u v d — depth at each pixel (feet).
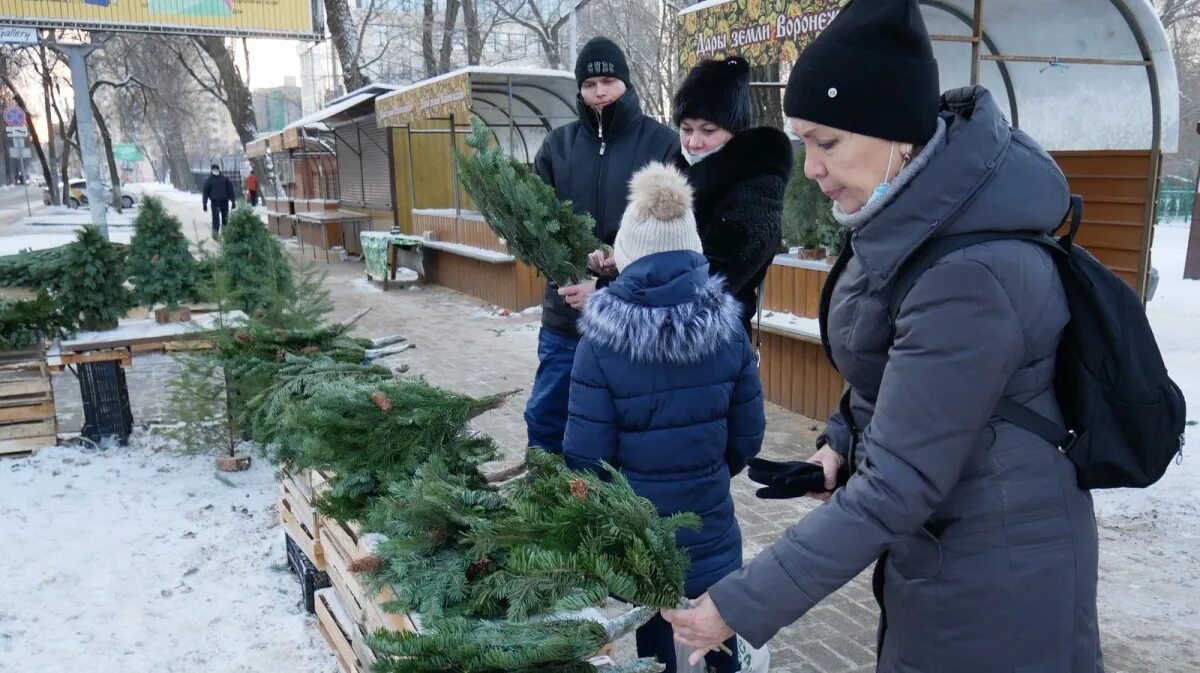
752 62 19.36
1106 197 22.34
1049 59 19.31
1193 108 104.01
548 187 9.79
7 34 40.93
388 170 51.24
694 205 9.48
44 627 11.56
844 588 12.41
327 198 67.51
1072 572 4.84
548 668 5.63
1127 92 21.12
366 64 71.46
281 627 11.56
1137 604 11.80
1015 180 4.66
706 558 8.16
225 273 17.98
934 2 19.94
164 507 15.58
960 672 4.96
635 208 7.88
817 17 17.15
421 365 27.14
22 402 18.03
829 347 5.74
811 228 21.36
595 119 11.47
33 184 262.06
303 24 48.34
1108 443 4.70
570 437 8.04
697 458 7.98
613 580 5.25
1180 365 23.56
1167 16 82.07
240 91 88.58
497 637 5.65
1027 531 4.79
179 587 12.68
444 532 7.43
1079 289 4.75
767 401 22.48
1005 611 4.81
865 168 4.88
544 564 5.55
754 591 4.79
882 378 4.92
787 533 4.89
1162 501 15.03
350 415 8.91
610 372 7.78
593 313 7.88
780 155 9.39
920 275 4.67
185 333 17.90
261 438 11.66
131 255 19.39
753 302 9.94
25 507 15.42
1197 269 38.37
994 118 4.79
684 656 7.96
